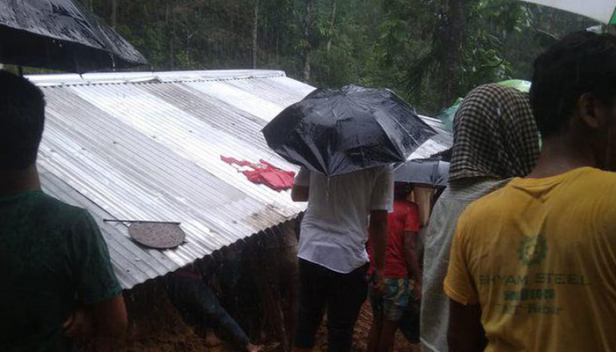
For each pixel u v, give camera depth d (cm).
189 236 420
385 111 397
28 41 268
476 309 178
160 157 544
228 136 653
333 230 368
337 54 3156
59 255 189
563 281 146
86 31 228
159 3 2859
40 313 189
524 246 155
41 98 197
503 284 160
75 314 200
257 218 485
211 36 2977
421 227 501
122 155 520
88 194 433
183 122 653
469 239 170
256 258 543
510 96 223
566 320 145
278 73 1041
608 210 142
